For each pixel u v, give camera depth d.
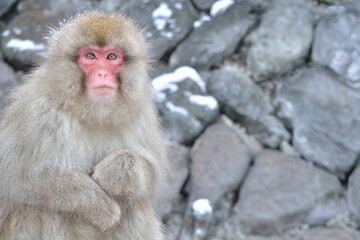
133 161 4.13
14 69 7.72
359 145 7.43
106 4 8.03
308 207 7.08
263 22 8.05
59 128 4.09
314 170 7.35
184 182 7.32
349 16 7.99
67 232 4.16
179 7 8.11
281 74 7.88
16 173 4.08
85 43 4.07
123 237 4.39
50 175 4.05
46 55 4.35
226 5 8.18
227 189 7.21
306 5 8.17
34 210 4.12
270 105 7.73
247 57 7.96
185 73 7.75
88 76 4.05
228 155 7.37
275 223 7.02
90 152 4.22
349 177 7.31
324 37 7.90
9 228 4.15
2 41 7.82
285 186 7.19
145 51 4.37
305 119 7.59
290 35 7.92
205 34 7.97
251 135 7.73
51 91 4.10
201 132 7.63
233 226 7.06
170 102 7.59
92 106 4.02
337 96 7.62
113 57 4.12
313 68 7.85
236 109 7.69
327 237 6.90
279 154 7.50
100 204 4.04
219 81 7.77
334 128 7.52
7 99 4.67
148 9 8.05
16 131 4.15
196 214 6.98
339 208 7.22
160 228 4.71
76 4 7.96
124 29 4.20
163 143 4.75
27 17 7.91
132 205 4.39
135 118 4.34
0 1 7.93
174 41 7.94
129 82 4.14
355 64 7.76
